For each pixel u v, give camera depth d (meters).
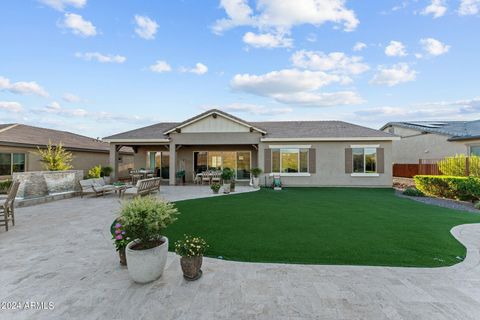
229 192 13.37
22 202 9.70
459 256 4.59
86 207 9.55
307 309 2.95
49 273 3.95
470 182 10.24
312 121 21.05
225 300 3.15
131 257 3.52
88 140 23.73
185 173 19.28
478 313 2.87
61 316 2.84
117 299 3.19
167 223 4.07
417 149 19.80
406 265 4.21
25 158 15.43
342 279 3.71
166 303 3.09
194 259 3.67
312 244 5.26
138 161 20.33
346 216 7.82
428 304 3.06
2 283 3.62
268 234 5.96
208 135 16.55
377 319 2.76
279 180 15.52
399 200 11.02
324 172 16.17
